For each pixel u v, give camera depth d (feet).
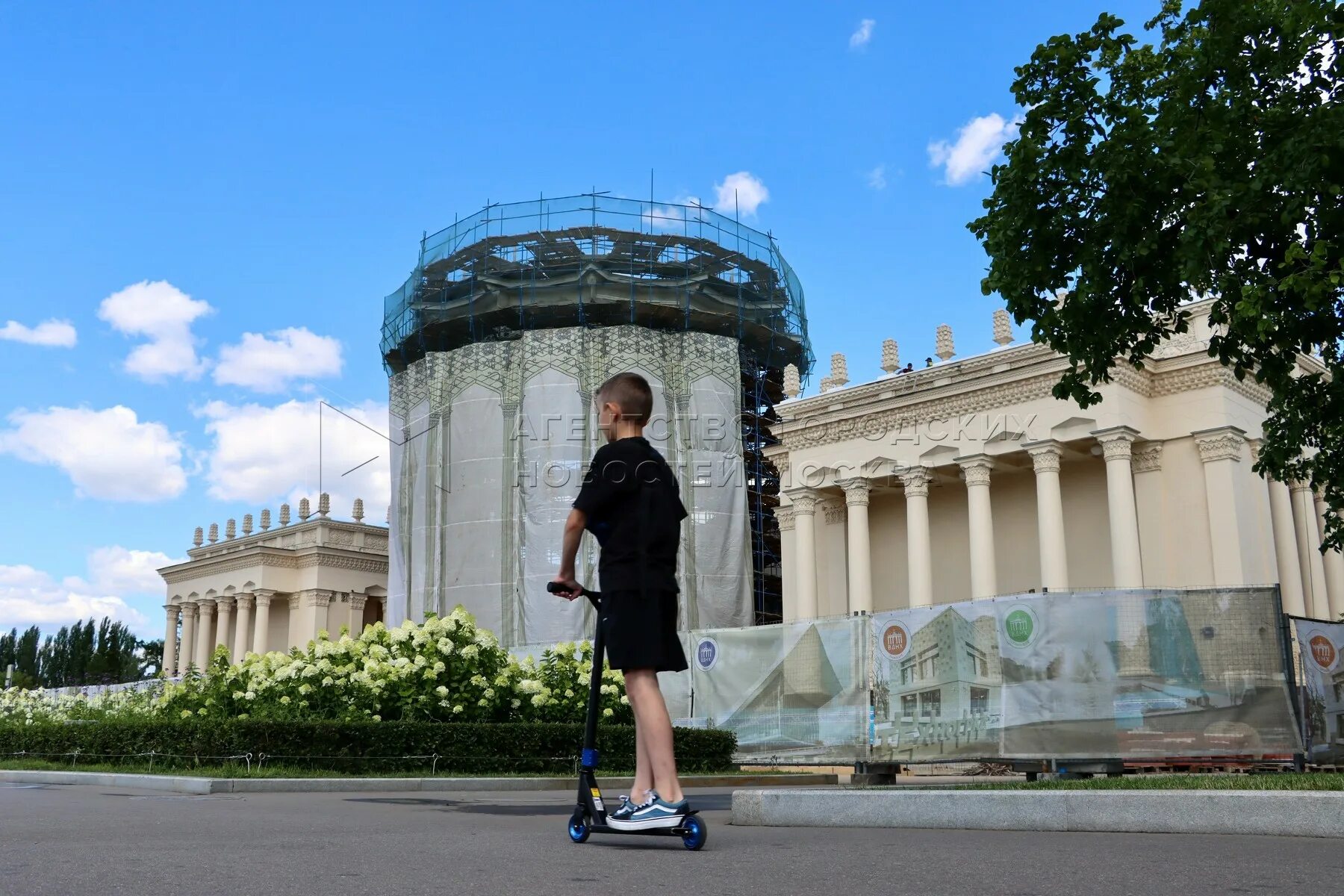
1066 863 15.85
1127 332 51.01
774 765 69.62
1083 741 54.80
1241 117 48.08
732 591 148.87
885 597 147.64
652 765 18.16
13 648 360.89
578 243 160.76
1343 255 44.65
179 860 16.26
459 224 165.78
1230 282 46.11
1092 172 48.78
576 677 73.36
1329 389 51.26
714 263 164.25
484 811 36.17
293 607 231.09
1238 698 52.29
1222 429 119.85
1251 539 120.26
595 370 150.71
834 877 14.20
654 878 14.02
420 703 66.39
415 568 157.99
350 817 30.58
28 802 36.81
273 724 58.08
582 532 18.28
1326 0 45.60
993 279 50.65
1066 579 121.60
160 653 362.53
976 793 23.88
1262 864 15.75
